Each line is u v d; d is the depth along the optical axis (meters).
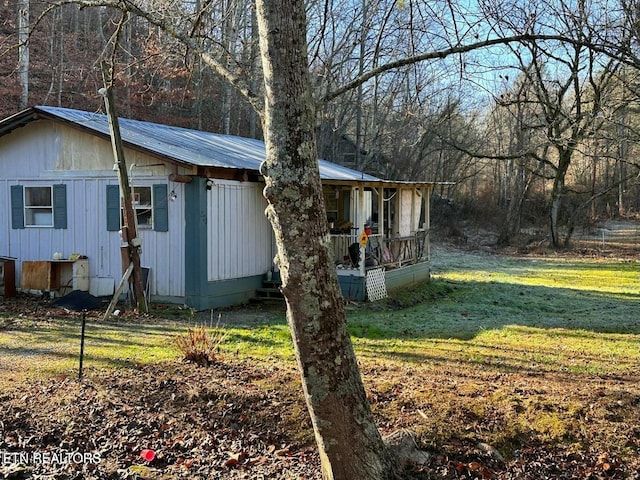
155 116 23.34
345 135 34.03
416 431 5.29
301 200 3.56
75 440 5.40
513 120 32.78
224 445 5.35
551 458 5.07
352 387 3.78
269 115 3.58
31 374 7.23
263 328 10.49
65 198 13.94
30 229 14.40
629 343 9.46
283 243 3.61
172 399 6.16
